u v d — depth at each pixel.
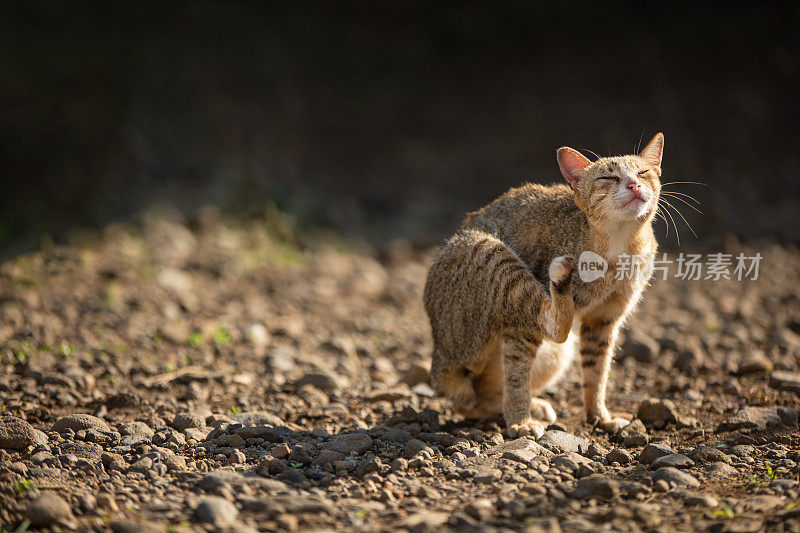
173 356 10.45
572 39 27.00
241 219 18.38
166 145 21.67
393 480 6.11
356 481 6.15
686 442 7.34
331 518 5.31
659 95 24.75
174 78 24.12
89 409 8.26
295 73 25.64
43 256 15.24
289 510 5.38
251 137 22.77
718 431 7.58
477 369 7.90
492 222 8.23
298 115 24.23
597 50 26.58
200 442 7.03
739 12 26.81
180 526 5.12
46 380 8.88
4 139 21.14
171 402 8.45
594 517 5.28
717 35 26.38
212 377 9.36
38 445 6.66
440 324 8.09
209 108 23.42
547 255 7.64
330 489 5.93
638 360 10.45
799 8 26.66
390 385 9.61
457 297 7.80
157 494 5.78
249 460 6.59
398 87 25.89
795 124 23.62
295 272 16.05
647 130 23.33
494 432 7.61
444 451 6.94
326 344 11.40
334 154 23.23
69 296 13.12
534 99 25.27
